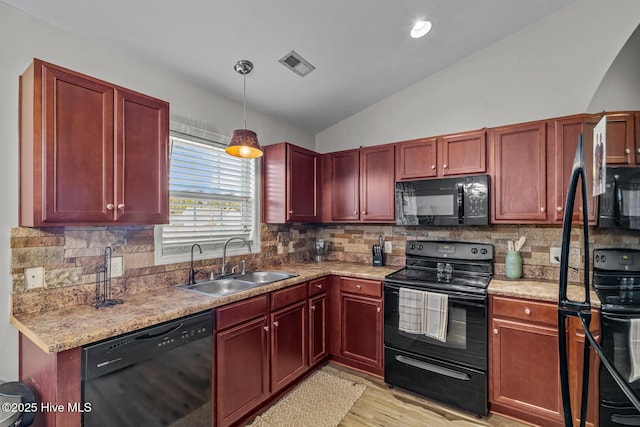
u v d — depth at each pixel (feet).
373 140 10.75
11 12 5.03
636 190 1.81
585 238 2.69
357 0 6.10
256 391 6.86
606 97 2.25
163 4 5.36
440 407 7.29
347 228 11.27
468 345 7.02
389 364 8.05
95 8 5.26
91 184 5.09
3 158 4.90
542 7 7.50
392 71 8.96
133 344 4.66
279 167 9.46
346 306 9.07
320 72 8.30
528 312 6.51
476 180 7.79
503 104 8.50
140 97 5.75
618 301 2.14
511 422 6.75
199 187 8.03
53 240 5.36
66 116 4.83
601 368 2.37
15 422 3.92
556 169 7.06
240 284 7.81
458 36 8.00
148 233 6.78
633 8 6.94
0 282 4.85
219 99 8.55
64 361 4.01
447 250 9.02
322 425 6.62
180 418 5.29
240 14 5.88
